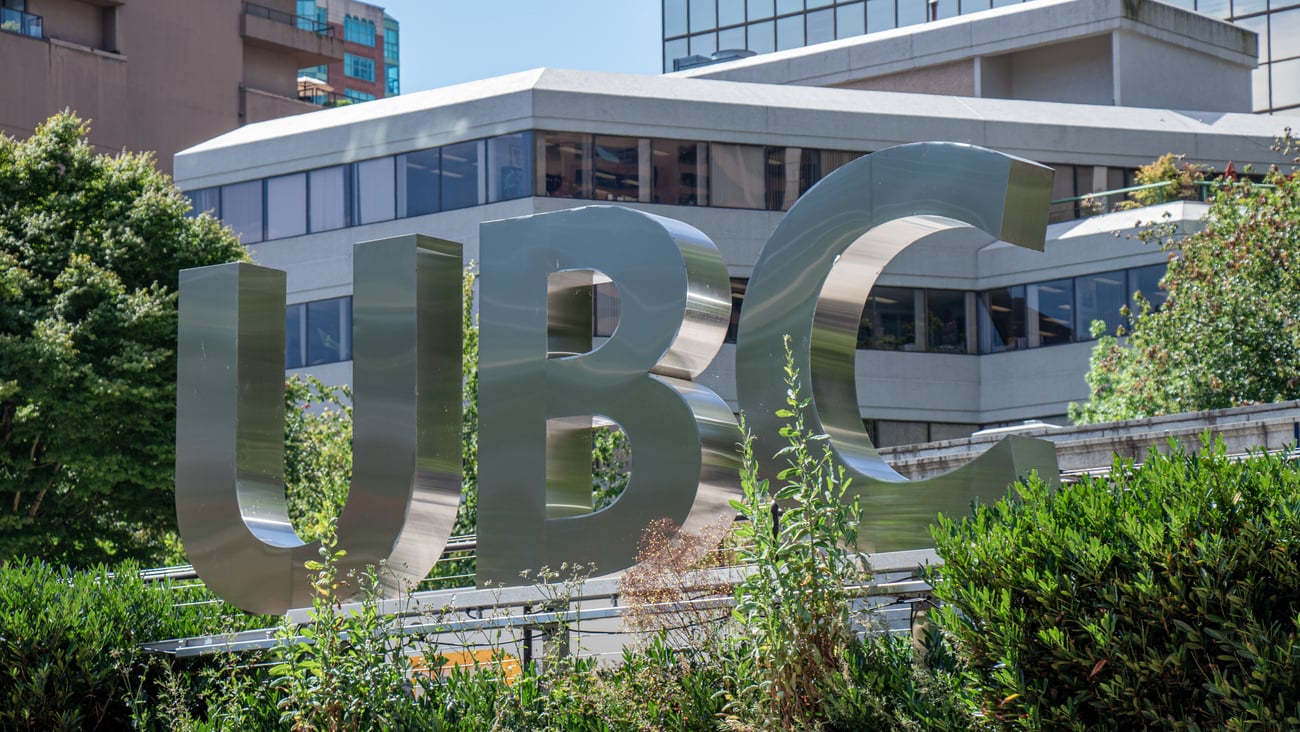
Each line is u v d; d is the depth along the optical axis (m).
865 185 9.87
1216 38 46.75
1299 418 14.73
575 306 11.41
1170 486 6.57
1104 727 6.21
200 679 10.80
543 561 10.80
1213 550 6.06
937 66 46.50
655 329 10.51
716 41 55.97
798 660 7.48
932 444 19.56
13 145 29.39
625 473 22.95
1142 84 44.50
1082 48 45.00
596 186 36.25
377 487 11.30
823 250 10.03
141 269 29.23
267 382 12.16
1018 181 9.19
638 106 36.53
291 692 9.35
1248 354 24.33
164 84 58.50
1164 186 37.22
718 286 10.72
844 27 53.19
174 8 59.06
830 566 7.72
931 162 9.55
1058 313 37.50
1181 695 6.17
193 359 12.13
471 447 23.08
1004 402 38.09
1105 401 30.02
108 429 26.73
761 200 37.03
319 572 10.55
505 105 36.44
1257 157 40.41
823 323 10.09
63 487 27.25
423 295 11.40
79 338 26.95
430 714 9.02
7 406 26.84
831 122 37.56
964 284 38.69
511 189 36.25
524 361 11.11
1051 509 6.93
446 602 10.60
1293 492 6.19
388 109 38.78
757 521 7.75
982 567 6.68
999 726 6.54
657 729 8.29
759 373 10.24
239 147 40.09
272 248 39.44
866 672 7.53
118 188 29.75
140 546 27.75
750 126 37.03
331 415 26.33
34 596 10.98
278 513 12.09
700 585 8.89
